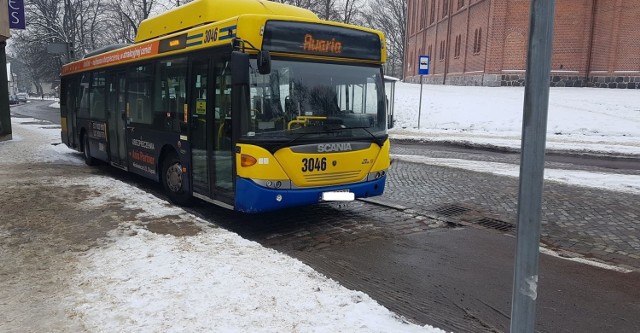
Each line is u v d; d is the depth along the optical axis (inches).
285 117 261.7
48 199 325.1
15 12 710.5
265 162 253.8
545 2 88.5
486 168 501.0
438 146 738.2
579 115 901.2
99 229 255.1
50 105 2504.9
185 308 160.1
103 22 1763.0
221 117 278.7
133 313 157.2
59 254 217.2
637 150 645.3
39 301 168.6
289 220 307.0
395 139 807.1
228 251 217.0
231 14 316.5
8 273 195.3
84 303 165.6
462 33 1621.6
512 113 971.9
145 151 378.0
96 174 450.0
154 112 358.3
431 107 1088.2
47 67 1950.1
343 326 148.3
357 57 286.8
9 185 375.6
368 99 291.4
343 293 172.7
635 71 1205.1
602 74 1247.5
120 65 418.6
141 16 1332.4
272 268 195.9
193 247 222.5
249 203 257.3
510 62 1364.4
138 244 227.6
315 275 189.9
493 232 278.5
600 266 224.1
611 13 1221.7
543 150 92.2
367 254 239.8
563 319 170.6
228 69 270.8
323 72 275.1
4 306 165.2
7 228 257.6
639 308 179.9
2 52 722.8
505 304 181.8
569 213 312.8
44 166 501.0
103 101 461.4
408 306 179.3
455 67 1696.6
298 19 266.4
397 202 351.6
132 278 186.7
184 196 328.5
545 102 90.9
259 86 257.8
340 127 277.6
